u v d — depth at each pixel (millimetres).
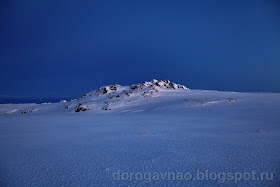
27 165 5828
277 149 7070
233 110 27141
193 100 42500
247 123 15523
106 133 12531
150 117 26047
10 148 8422
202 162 5801
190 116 24406
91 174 4988
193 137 10000
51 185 4336
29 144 9312
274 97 40312
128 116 30703
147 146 8133
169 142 8859
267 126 13422
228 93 51906
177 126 15156
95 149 7812
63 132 13758
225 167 5328
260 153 6594
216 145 7973
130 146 8219
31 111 60000
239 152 6793
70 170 5320
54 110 58500
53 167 5605
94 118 28969
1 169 5480
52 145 8938
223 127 13648
